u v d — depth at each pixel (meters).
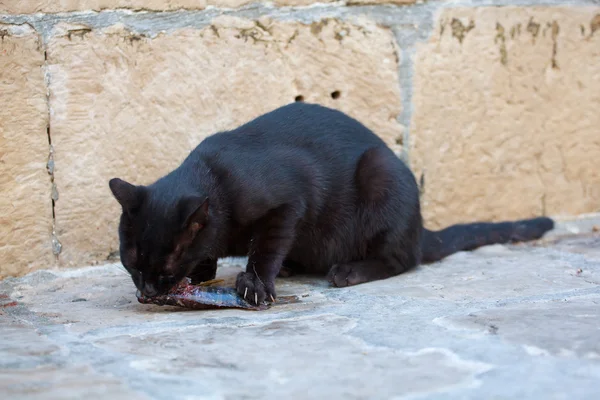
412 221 5.52
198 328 3.89
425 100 6.27
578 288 4.67
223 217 4.81
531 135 6.59
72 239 5.45
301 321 4.02
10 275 5.25
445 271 5.45
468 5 6.27
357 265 5.31
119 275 5.45
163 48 5.59
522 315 3.93
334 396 2.83
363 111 6.16
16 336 3.77
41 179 5.32
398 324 3.85
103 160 5.50
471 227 6.17
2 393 2.83
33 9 5.21
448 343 3.46
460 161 6.43
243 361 3.27
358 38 6.06
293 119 5.48
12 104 5.18
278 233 4.95
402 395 2.84
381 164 5.50
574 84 6.64
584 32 6.61
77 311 4.42
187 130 5.71
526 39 6.45
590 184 6.82
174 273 4.38
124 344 3.56
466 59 6.32
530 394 2.82
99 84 5.44
